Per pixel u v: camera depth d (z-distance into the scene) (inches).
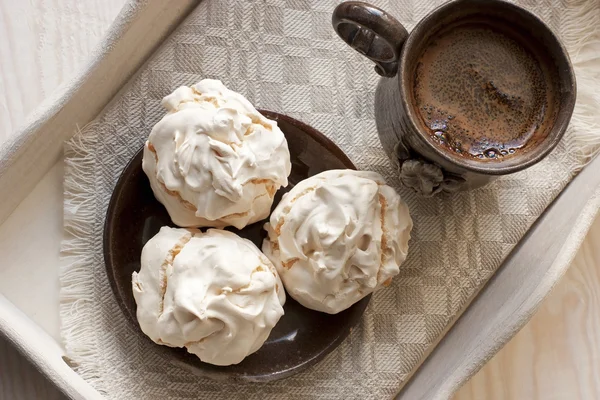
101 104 23.9
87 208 23.6
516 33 22.0
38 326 23.2
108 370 23.2
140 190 23.2
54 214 23.7
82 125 23.7
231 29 24.4
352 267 22.6
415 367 24.0
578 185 24.2
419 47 21.7
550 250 23.5
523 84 22.1
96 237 23.6
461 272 24.3
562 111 21.7
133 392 23.2
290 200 23.0
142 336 22.7
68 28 25.4
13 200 23.3
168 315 22.0
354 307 23.3
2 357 24.4
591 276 25.8
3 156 22.3
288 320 23.5
